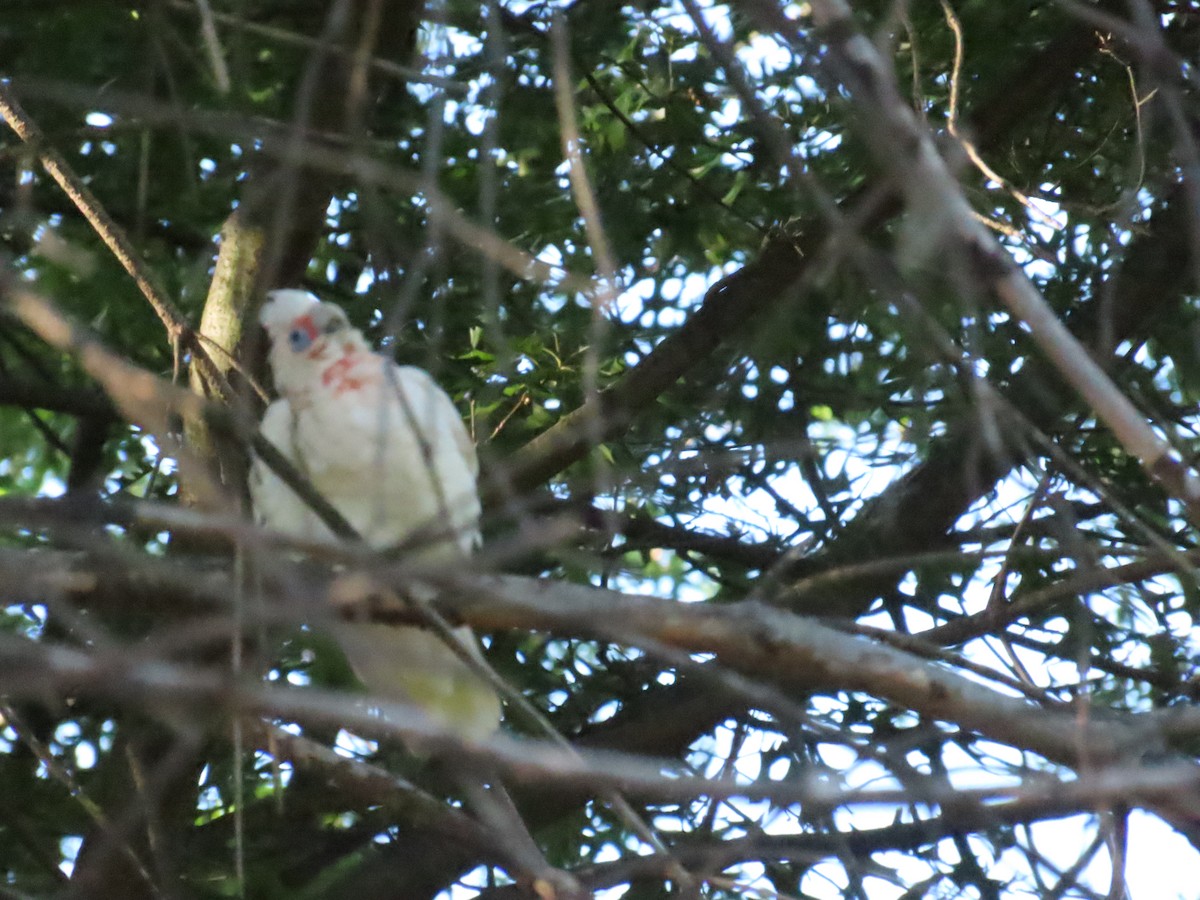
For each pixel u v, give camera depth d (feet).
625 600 24.06
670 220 41.11
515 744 15.98
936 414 35.29
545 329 38.65
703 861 26.66
